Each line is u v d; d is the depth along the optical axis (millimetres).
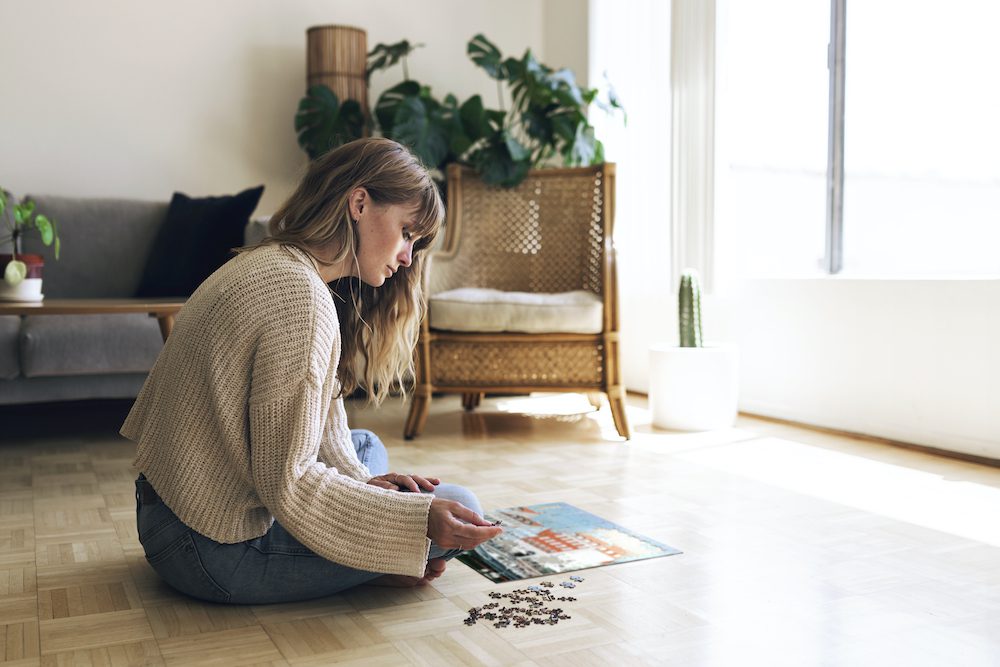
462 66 4594
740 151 4449
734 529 1934
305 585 1446
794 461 2637
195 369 1311
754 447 2852
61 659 1267
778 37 4180
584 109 4176
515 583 1592
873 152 4215
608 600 1504
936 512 2074
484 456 2736
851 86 4145
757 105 4359
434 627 1386
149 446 1391
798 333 3250
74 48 3834
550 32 4684
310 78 4078
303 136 4051
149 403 1423
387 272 1397
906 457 2695
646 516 2035
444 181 4090
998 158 3680
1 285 2697
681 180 3662
